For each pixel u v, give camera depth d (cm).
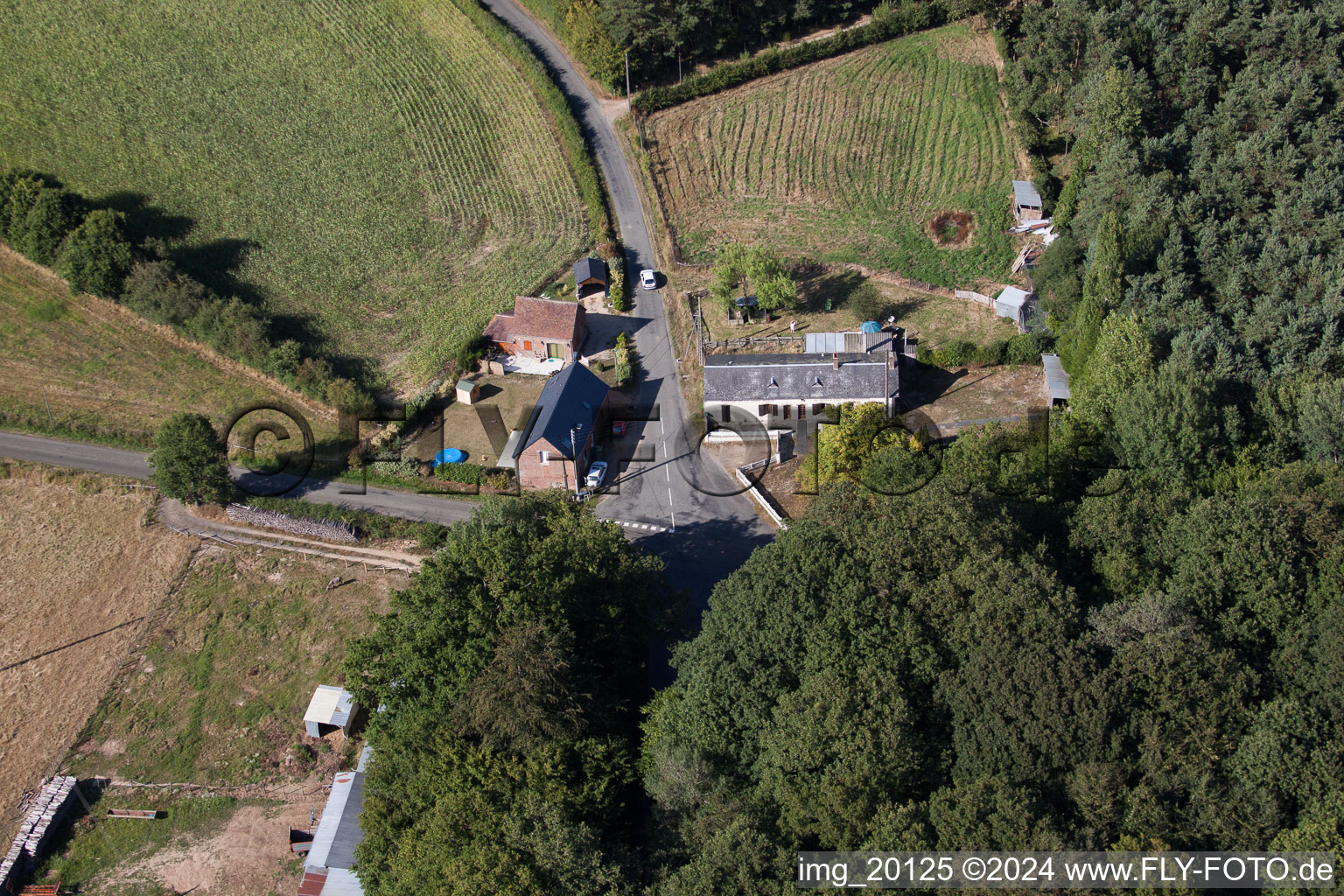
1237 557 5847
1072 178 10288
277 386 9819
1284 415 7562
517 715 5453
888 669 5531
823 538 6178
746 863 4762
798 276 10606
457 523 7138
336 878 5888
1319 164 9656
